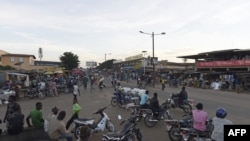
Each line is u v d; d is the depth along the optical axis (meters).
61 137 9.31
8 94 24.86
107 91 36.00
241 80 41.50
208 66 51.22
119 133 9.77
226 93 34.28
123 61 114.00
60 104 22.97
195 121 9.16
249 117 16.28
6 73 38.69
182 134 9.36
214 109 19.66
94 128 11.01
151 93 32.59
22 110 19.94
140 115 13.98
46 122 10.17
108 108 20.05
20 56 73.88
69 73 67.12
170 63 91.19
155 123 13.86
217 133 7.43
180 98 17.73
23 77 36.06
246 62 42.56
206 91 37.44
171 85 46.78
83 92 34.69
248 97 29.08
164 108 14.41
